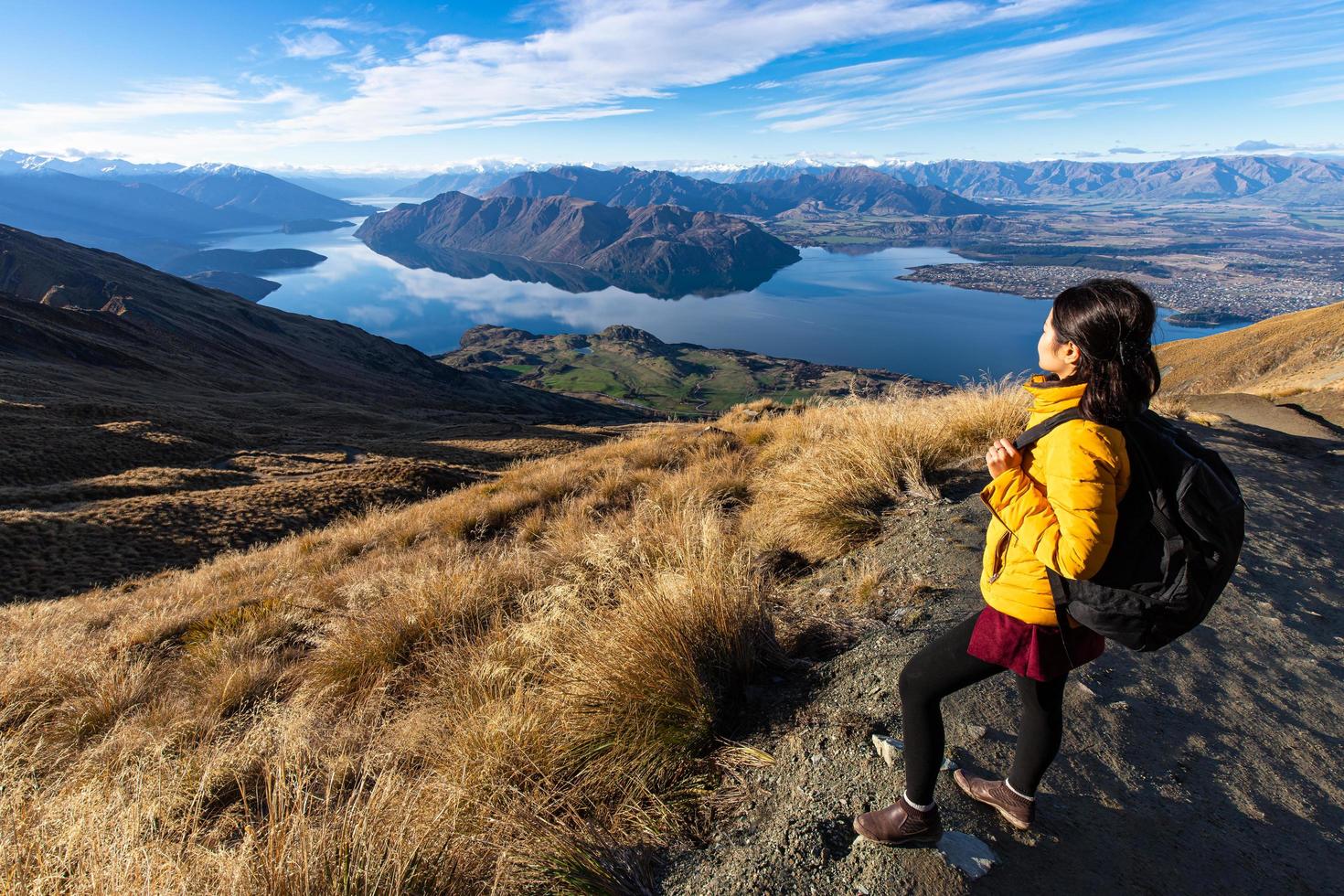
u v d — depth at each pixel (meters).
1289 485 6.20
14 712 4.66
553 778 2.65
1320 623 3.59
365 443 42.91
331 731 3.69
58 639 6.86
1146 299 1.52
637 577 4.38
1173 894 1.86
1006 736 2.52
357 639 4.69
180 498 25.75
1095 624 1.59
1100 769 2.39
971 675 1.85
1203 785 2.32
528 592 5.02
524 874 2.16
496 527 9.95
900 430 6.37
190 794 3.17
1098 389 1.53
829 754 2.50
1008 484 1.73
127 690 4.93
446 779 2.71
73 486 27.62
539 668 3.60
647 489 8.66
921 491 5.46
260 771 3.33
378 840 2.20
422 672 4.32
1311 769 2.41
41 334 68.00
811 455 6.64
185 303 129.62
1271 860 1.99
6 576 18.17
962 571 3.95
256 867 2.12
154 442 36.09
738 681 3.10
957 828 2.09
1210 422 9.54
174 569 19.38
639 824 2.38
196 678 5.14
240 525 23.83
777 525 5.39
